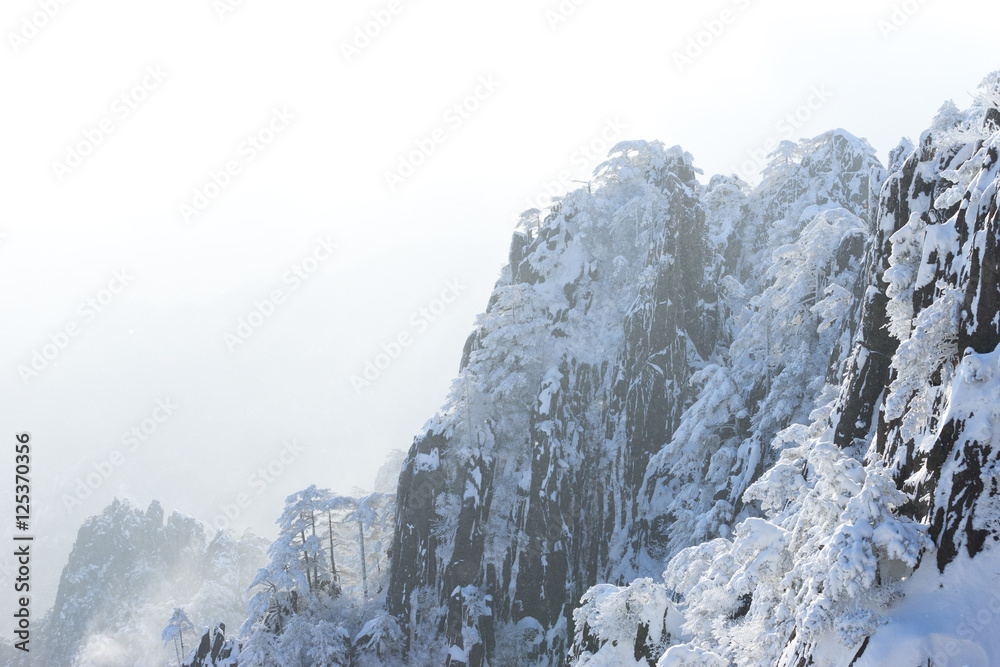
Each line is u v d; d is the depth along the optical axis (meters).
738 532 37.88
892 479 31.12
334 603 88.69
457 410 91.25
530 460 89.44
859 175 110.06
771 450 68.38
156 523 153.62
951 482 27.83
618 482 87.75
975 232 32.44
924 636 25.48
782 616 32.69
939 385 31.42
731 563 43.41
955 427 28.34
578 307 97.81
